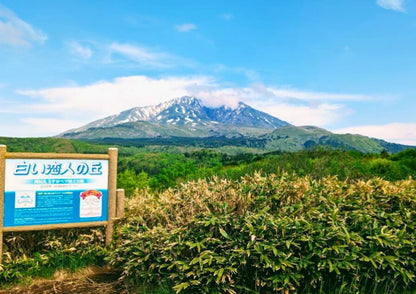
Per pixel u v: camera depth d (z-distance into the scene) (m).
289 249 4.31
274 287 4.16
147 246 4.91
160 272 4.68
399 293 4.58
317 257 4.37
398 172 11.16
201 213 4.91
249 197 5.08
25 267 5.24
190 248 4.41
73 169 5.60
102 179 5.80
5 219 5.18
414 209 5.60
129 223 5.82
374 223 4.81
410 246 4.71
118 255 5.26
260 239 4.39
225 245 4.46
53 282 5.08
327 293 4.43
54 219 5.48
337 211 4.97
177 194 5.95
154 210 5.82
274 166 10.88
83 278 5.21
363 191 5.95
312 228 4.49
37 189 5.36
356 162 11.59
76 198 5.62
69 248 5.68
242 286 4.27
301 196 5.43
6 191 5.19
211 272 4.26
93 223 5.71
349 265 4.28
